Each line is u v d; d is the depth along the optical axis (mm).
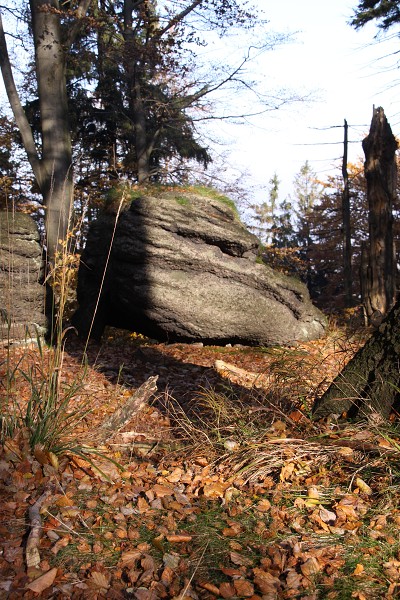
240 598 2865
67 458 4281
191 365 8844
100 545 3275
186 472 4316
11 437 4277
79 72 23922
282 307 10820
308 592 2895
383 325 4641
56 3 14969
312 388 5441
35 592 2848
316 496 3746
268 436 4410
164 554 3174
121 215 10539
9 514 3533
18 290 8359
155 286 10148
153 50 17953
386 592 2900
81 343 9977
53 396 4488
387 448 3947
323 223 31297
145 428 5457
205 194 11516
